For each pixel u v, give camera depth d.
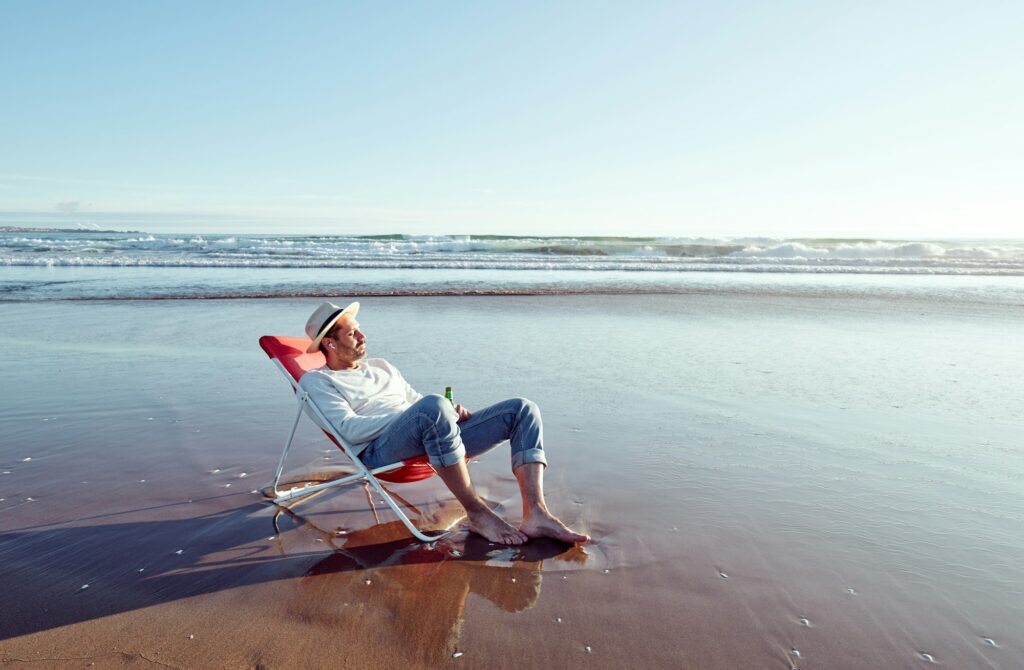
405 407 3.58
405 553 3.05
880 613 2.54
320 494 3.78
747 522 3.39
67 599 2.58
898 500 3.69
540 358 7.84
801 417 5.43
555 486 3.88
